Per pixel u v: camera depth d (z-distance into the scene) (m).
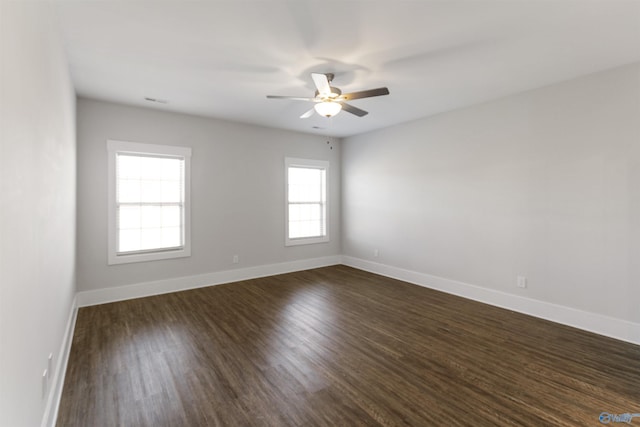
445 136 4.49
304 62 2.89
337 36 2.46
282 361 2.58
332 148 6.25
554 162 3.41
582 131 3.20
